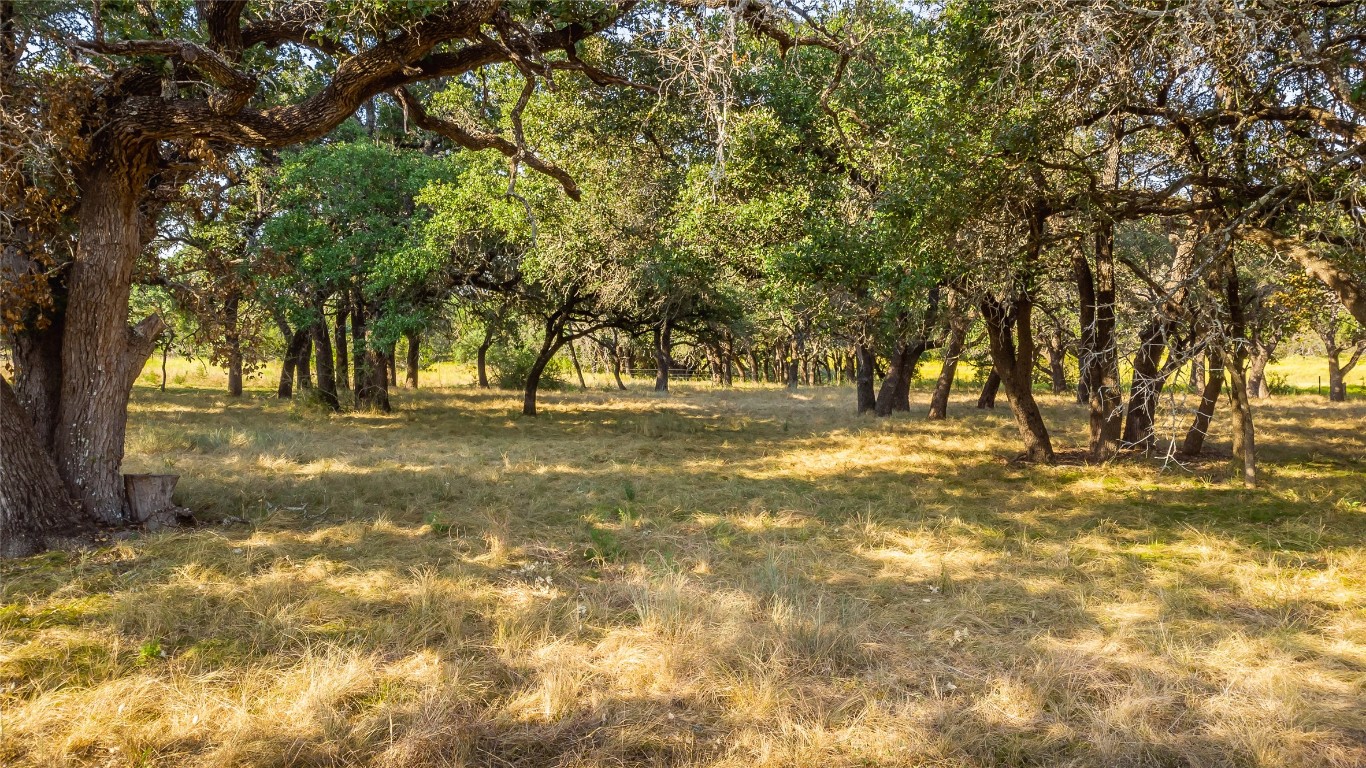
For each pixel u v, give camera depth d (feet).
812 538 21.03
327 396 57.98
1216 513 23.86
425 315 51.52
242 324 25.72
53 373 20.12
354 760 9.66
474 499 25.41
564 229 45.50
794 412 65.51
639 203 45.47
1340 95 19.21
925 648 13.47
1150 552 19.54
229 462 31.40
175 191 21.74
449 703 10.94
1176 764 9.86
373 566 17.51
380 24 17.22
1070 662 12.58
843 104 35.42
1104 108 24.71
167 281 24.04
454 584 15.96
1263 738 10.11
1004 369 34.73
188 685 11.37
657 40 26.37
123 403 20.42
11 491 17.87
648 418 58.49
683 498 26.25
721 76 18.58
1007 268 28.48
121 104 18.85
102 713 10.48
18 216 17.58
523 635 13.37
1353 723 10.68
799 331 79.92
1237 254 31.07
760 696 11.30
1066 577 17.52
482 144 21.61
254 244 44.27
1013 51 20.44
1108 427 33.99
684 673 12.24
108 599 14.75
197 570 16.55
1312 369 156.66
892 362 59.72
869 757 9.92
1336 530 21.25
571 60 20.40
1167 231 31.65
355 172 48.67
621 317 58.59
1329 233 21.20
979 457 36.58
